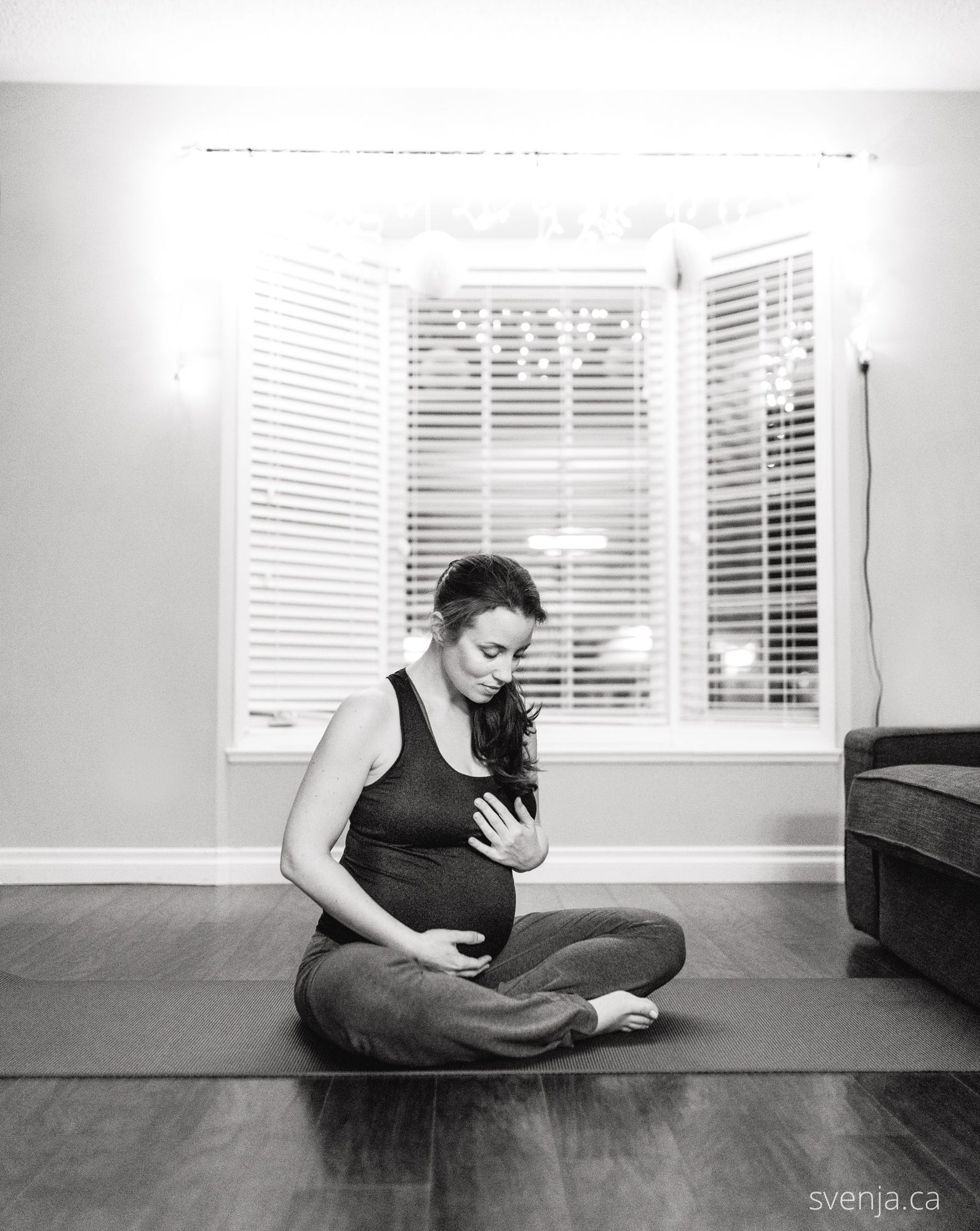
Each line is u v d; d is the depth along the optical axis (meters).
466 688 1.84
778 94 4.02
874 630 3.94
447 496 4.37
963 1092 1.76
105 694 3.89
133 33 3.66
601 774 3.99
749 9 3.52
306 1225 1.30
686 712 4.30
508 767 1.94
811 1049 1.97
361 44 3.72
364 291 4.35
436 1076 1.81
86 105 3.97
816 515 4.08
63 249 3.94
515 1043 1.82
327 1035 1.86
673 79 3.96
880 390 3.96
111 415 3.93
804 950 2.85
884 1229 1.29
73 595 3.90
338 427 4.26
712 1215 1.33
